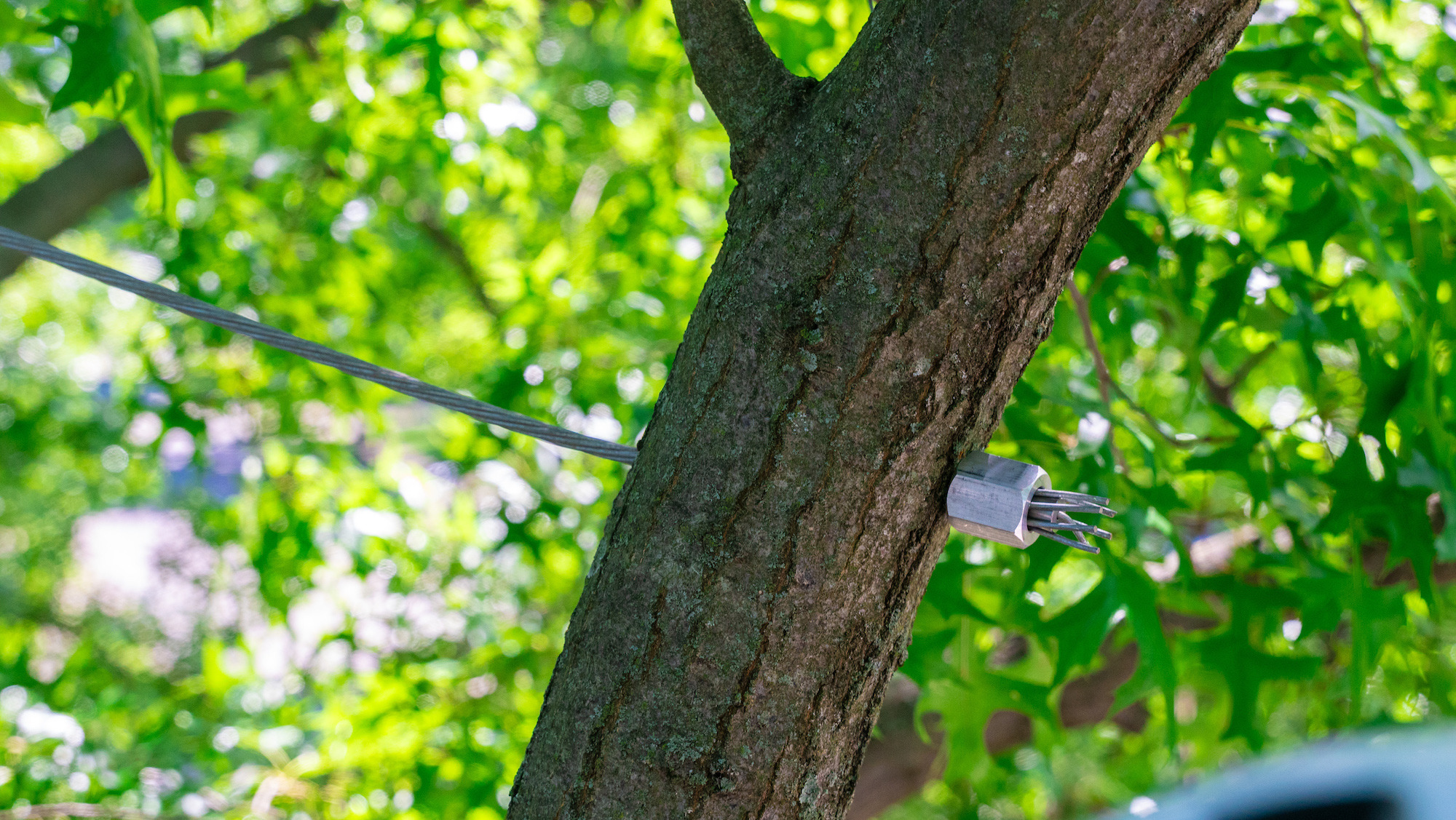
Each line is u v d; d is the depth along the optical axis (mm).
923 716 3242
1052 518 974
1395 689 2691
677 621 988
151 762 2936
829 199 975
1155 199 2000
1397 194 2014
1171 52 931
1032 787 3975
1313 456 2369
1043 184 945
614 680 1006
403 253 5262
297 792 2855
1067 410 2314
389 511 3924
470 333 5324
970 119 940
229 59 4262
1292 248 2426
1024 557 2217
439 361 4648
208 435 3918
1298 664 2148
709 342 1017
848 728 1021
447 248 5547
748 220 1025
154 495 6828
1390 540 1908
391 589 3748
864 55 999
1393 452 2049
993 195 944
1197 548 2531
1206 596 2555
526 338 3748
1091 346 2035
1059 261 988
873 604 999
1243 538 2471
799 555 973
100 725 3221
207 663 3352
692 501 993
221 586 5066
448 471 3957
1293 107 1994
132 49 2012
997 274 959
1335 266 2609
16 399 5723
